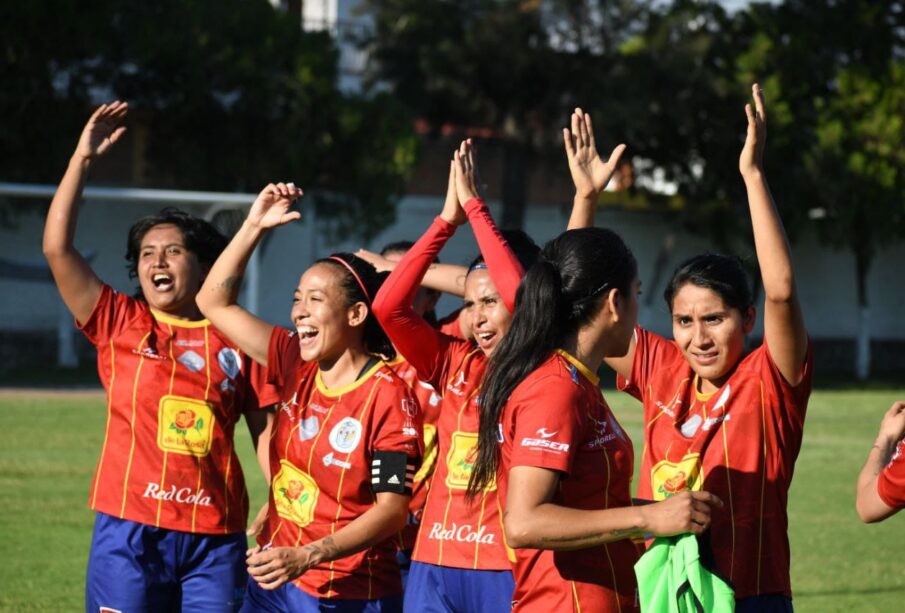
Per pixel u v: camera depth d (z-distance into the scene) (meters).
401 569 17.19
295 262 91.75
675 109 88.38
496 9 87.44
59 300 81.56
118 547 15.98
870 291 110.00
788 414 13.15
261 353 15.57
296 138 82.06
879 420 63.75
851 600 25.08
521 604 11.62
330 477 14.34
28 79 74.31
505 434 11.12
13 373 75.75
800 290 106.88
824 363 107.62
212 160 82.12
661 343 14.35
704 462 13.23
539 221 102.38
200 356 16.53
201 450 16.31
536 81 89.00
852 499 38.34
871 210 93.62
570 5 88.06
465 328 16.22
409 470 14.24
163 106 80.69
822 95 96.50
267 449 16.83
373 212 85.69
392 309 14.45
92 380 73.31
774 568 12.93
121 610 15.91
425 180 101.56
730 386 13.30
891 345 110.88
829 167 90.88
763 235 12.53
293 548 13.24
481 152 102.62
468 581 13.99
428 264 14.56
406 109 88.50
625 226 101.56
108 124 16.75
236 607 16.31
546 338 11.15
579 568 11.21
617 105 86.12
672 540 11.00
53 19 73.56
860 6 96.25
